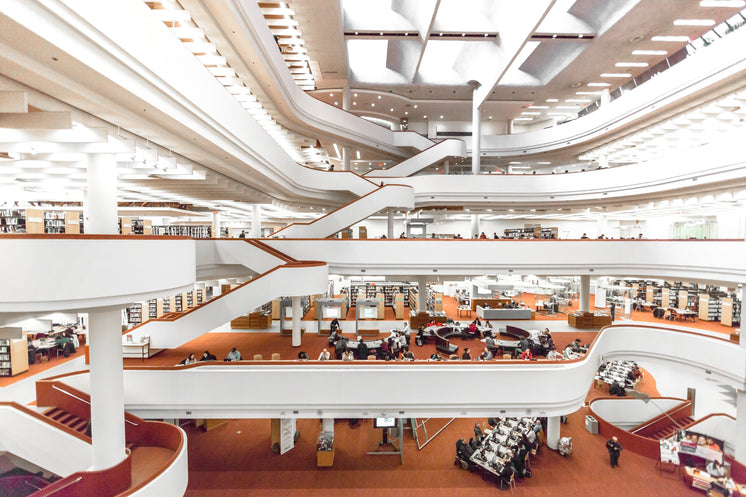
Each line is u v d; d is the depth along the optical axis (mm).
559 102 24734
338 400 9766
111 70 5219
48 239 5059
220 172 11375
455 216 29578
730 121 15820
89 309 5801
